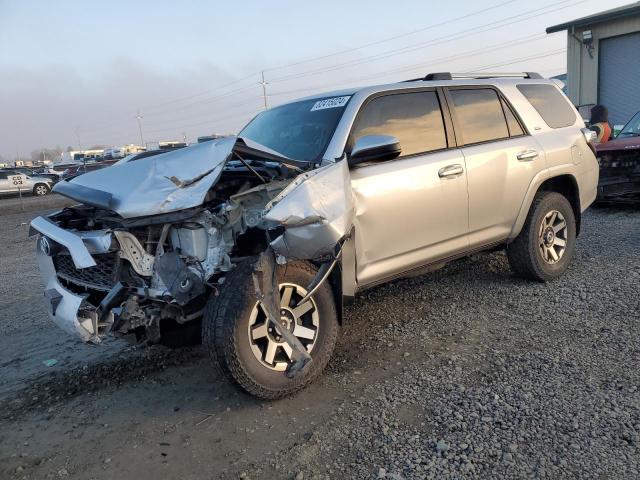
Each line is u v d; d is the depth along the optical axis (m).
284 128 4.51
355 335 4.51
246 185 3.74
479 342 4.18
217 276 3.52
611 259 6.08
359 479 2.73
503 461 2.76
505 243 5.18
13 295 6.82
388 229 4.08
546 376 3.56
